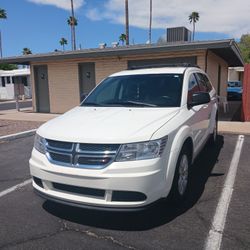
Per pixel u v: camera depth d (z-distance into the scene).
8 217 4.20
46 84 16.42
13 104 27.52
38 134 4.14
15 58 15.55
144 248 3.37
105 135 3.64
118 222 3.95
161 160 3.68
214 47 11.14
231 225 3.82
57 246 3.47
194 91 5.57
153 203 3.62
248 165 6.31
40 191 3.97
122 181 3.46
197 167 6.20
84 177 3.55
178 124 4.21
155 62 13.20
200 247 3.36
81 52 13.70
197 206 4.38
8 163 6.87
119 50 12.83
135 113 4.42
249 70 11.62
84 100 5.53
